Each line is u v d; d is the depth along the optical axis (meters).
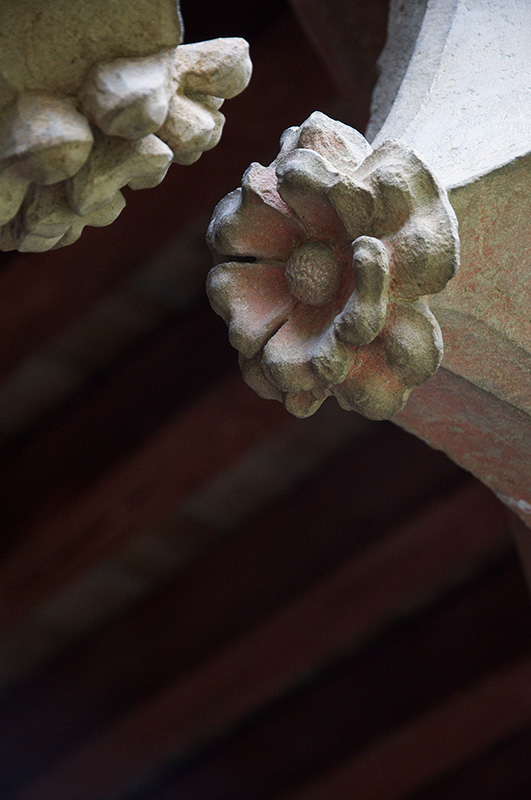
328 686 6.73
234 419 5.38
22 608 5.94
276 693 6.28
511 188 1.68
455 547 5.65
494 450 2.02
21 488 5.93
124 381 5.73
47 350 5.68
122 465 5.60
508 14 2.04
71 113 1.21
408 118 1.93
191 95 1.33
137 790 7.42
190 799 7.20
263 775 6.92
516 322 1.76
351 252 1.46
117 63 1.22
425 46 2.06
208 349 5.47
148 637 6.58
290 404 1.52
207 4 4.38
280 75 4.27
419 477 5.73
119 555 6.43
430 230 1.39
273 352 1.46
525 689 5.90
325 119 1.52
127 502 5.63
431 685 6.24
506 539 5.95
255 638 6.15
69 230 1.36
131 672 6.65
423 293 1.41
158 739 6.61
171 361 5.58
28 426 6.03
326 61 3.01
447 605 6.29
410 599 6.25
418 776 6.38
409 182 1.42
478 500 5.55
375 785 6.47
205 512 6.25
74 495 5.72
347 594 5.90
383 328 1.42
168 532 6.34
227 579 6.29
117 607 6.82
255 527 6.25
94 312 5.54
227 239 1.54
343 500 5.96
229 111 4.33
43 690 7.06
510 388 1.87
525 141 1.70
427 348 1.41
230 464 5.45
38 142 1.19
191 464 5.49
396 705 6.38
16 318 5.09
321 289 1.46
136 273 5.37
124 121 1.20
